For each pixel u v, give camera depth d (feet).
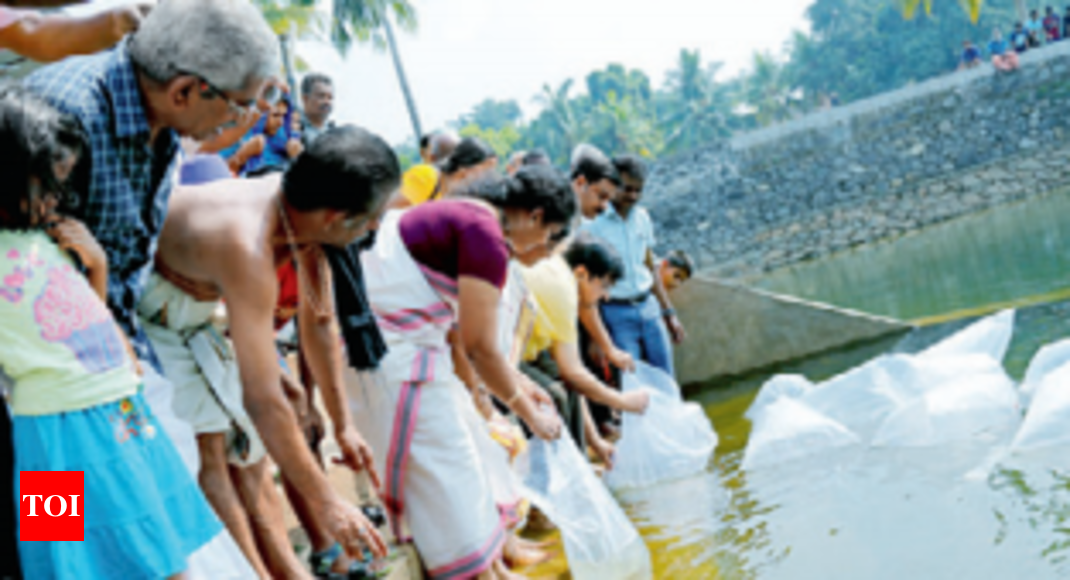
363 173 7.75
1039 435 12.01
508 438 11.82
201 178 9.27
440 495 9.42
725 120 209.56
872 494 11.81
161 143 7.29
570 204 11.09
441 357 9.77
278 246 8.21
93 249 6.41
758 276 80.59
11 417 5.97
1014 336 19.48
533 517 13.88
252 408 7.50
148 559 5.93
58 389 5.81
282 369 9.98
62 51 7.95
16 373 5.76
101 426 5.92
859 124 82.48
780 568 10.09
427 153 17.58
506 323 12.19
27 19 7.99
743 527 11.75
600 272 15.69
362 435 9.68
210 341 8.18
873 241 81.10
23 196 5.81
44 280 5.88
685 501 13.53
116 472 5.92
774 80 199.82
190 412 7.86
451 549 9.43
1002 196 79.05
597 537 10.89
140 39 6.94
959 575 8.90
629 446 15.24
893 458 13.08
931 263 49.67
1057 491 10.44
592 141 201.77
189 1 6.90
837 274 62.08
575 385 14.42
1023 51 85.30
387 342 9.47
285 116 13.78
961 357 14.92
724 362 23.85
